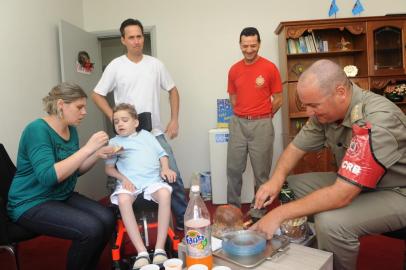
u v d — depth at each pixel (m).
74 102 1.64
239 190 3.10
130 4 3.97
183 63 3.97
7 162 1.79
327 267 1.11
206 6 3.91
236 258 1.12
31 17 2.95
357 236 1.25
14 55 2.69
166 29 3.95
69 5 3.67
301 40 3.63
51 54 3.27
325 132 1.57
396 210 1.25
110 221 1.68
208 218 1.25
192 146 4.04
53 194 1.66
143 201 1.82
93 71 3.85
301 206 1.25
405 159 1.28
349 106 1.35
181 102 4.00
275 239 1.23
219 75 3.96
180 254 1.25
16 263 1.53
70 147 1.76
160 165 2.07
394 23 3.48
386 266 1.92
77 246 1.54
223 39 3.92
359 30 3.48
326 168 3.43
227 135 3.36
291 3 3.86
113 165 1.98
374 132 1.18
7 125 2.56
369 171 1.17
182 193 2.46
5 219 1.47
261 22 3.88
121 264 1.71
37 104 2.98
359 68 3.72
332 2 3.55
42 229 1.55
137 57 2.41
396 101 3.56
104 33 3.99
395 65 3.53
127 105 2.08
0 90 2.50
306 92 1.29
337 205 1.23
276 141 3.93
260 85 2.81
